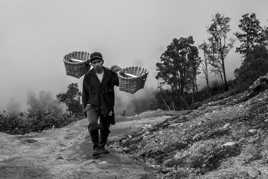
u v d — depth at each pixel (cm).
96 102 736
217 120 898
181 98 5378
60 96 4947
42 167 714
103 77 739
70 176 667
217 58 6225
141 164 755
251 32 5972
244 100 1108
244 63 3956
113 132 1228
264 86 1101
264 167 600
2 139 1081
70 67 767
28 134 1338
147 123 1301
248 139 716
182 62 6328
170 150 845
